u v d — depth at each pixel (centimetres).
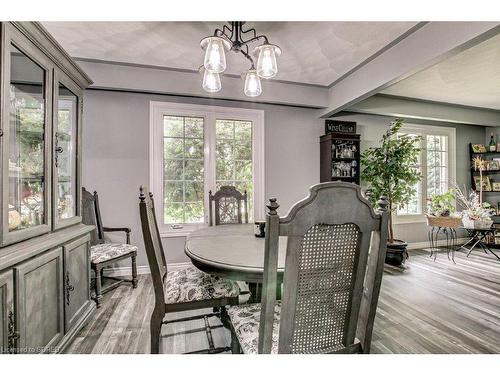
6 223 118
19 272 120
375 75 268
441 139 481
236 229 229
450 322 204
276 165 366
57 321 155
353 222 90
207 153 335
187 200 330
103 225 301
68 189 190
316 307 94
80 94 201
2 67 117
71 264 173
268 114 361
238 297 152
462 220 390
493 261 371
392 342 177
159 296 139
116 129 304
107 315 210
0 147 116
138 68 292
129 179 309
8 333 113
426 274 315
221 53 164
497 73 304
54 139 161
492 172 491
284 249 149
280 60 272
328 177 366
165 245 322
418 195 461
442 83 335
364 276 97
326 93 356
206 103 334
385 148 378
